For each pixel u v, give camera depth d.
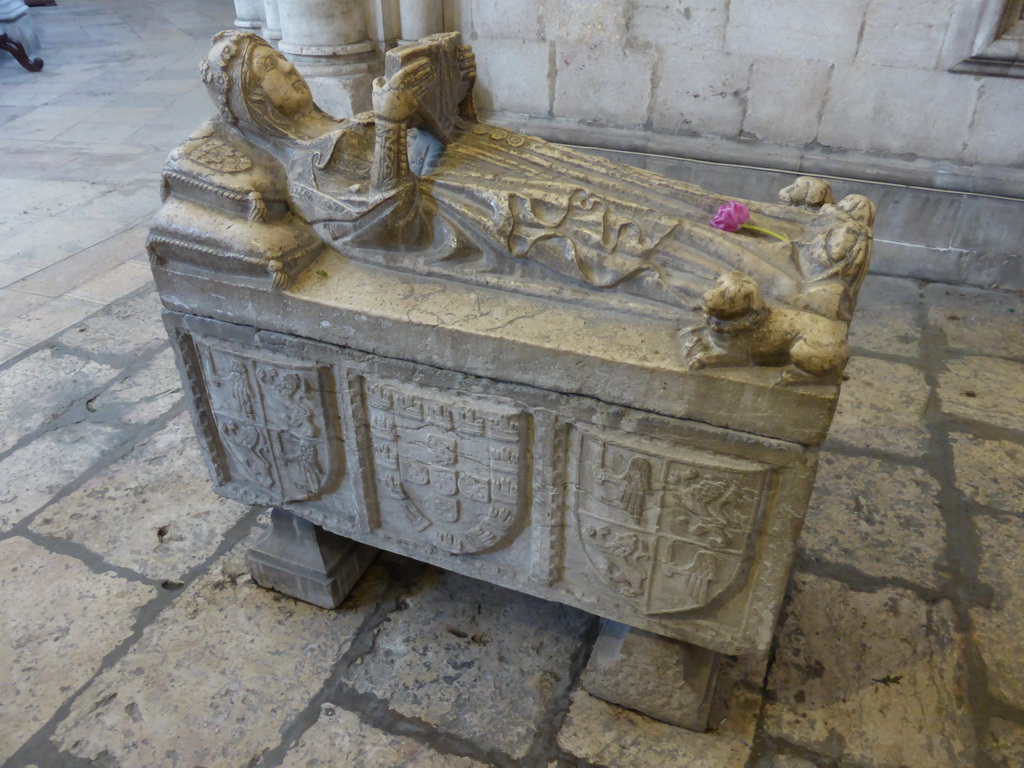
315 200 1.47
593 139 3.56
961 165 3.09
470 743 1.59
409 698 1.68
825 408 1.15
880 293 3.26
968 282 3.29
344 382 1.51
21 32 6.81
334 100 3.59
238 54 1.44
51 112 5.72
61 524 2.16
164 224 1.49
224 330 1.57
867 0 2.89
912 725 1.61
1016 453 2.37
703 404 1.22
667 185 1.54
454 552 1.65
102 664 1.76
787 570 1.33
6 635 1.83
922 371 2.76
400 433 1.52
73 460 2.41
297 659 1.77
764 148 3.33
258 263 1.43
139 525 2.16
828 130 3.21
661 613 1.47
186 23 8.34
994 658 1.75
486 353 1.34
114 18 8.49
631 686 1.58
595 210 1.41
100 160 4.86
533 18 3.40
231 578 1.99
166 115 5.64
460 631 1.84
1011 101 2.90
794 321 1.17
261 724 1.63
